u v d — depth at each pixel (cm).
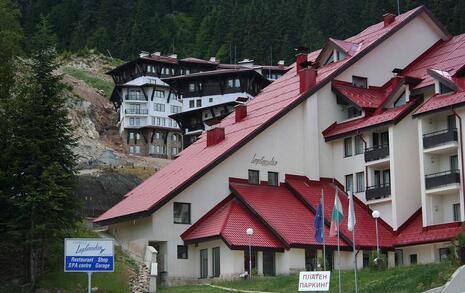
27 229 6869
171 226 8525
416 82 9175
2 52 9375
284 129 9444
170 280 8381
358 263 8494
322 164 9581
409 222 8769
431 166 8481
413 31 10438
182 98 18625
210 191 8812
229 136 9638
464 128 8100
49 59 7394
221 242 8250
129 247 8756
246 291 6781
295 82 10475
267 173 9225
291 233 8312
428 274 6134
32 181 6869
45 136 7112
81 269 4828
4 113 7188
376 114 9338
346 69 9875
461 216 8075
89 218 10094
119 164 14788
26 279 7188
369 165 9094
